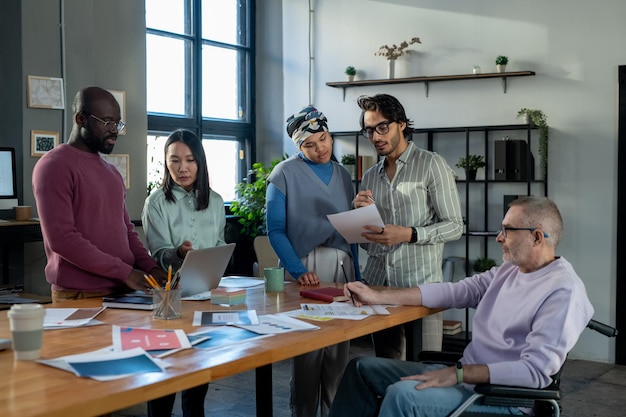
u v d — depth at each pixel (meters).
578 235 5.54
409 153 3.24
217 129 6.57
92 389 1.61
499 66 5.69
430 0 6.06
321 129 3.28
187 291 2.82
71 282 2.81
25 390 1.60
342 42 6.51
